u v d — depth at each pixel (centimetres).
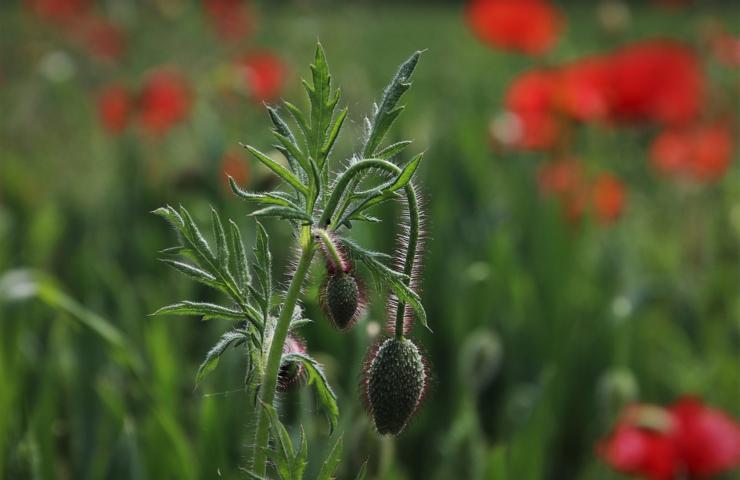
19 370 72
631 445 69
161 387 74
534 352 90
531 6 151
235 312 46
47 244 109
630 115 123
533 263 105
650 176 147
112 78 213
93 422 75
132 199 122
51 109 183
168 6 240
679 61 123
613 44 204
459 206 114
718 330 102
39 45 220
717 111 162
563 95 119
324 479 46
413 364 48
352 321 46
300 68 188
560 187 112
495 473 66
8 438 68
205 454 64
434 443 81
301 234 45
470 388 74
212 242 91
